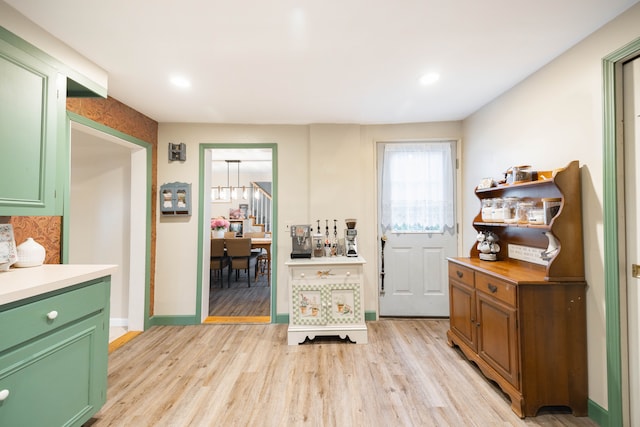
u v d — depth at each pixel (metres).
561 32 1.69
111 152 3.16
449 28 1.64
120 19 1.54
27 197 1.53
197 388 2.04
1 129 1.41
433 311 3.38
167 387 2.05
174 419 1.72
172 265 3.24
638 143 1.53
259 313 3.61
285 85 2.35
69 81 1.85
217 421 1.71
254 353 2.55
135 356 2.50
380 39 1.74
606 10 1.50
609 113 1.60
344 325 2.74
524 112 2.27
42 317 1.35
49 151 1.65
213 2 1.42
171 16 1.52
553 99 1.99
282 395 1.95
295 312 2.75
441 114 3.07
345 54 1.91
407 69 2.11
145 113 2.98
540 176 2.04
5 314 1.20
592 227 1.70
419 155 3.39
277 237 3.29
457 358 2.44
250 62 1.99
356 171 3.30
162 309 3.23
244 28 1.63
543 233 2.05
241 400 1.90
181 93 2.49
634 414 1.54
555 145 1.97
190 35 1.69
